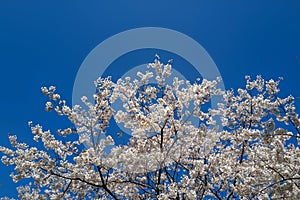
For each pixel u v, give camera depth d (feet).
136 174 34.78
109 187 33.83
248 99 38.11
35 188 32.65
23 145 30.45
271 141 27.37
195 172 28.91
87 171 31.27
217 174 32.35
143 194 34.86
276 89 33.81
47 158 29.27
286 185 26.22
